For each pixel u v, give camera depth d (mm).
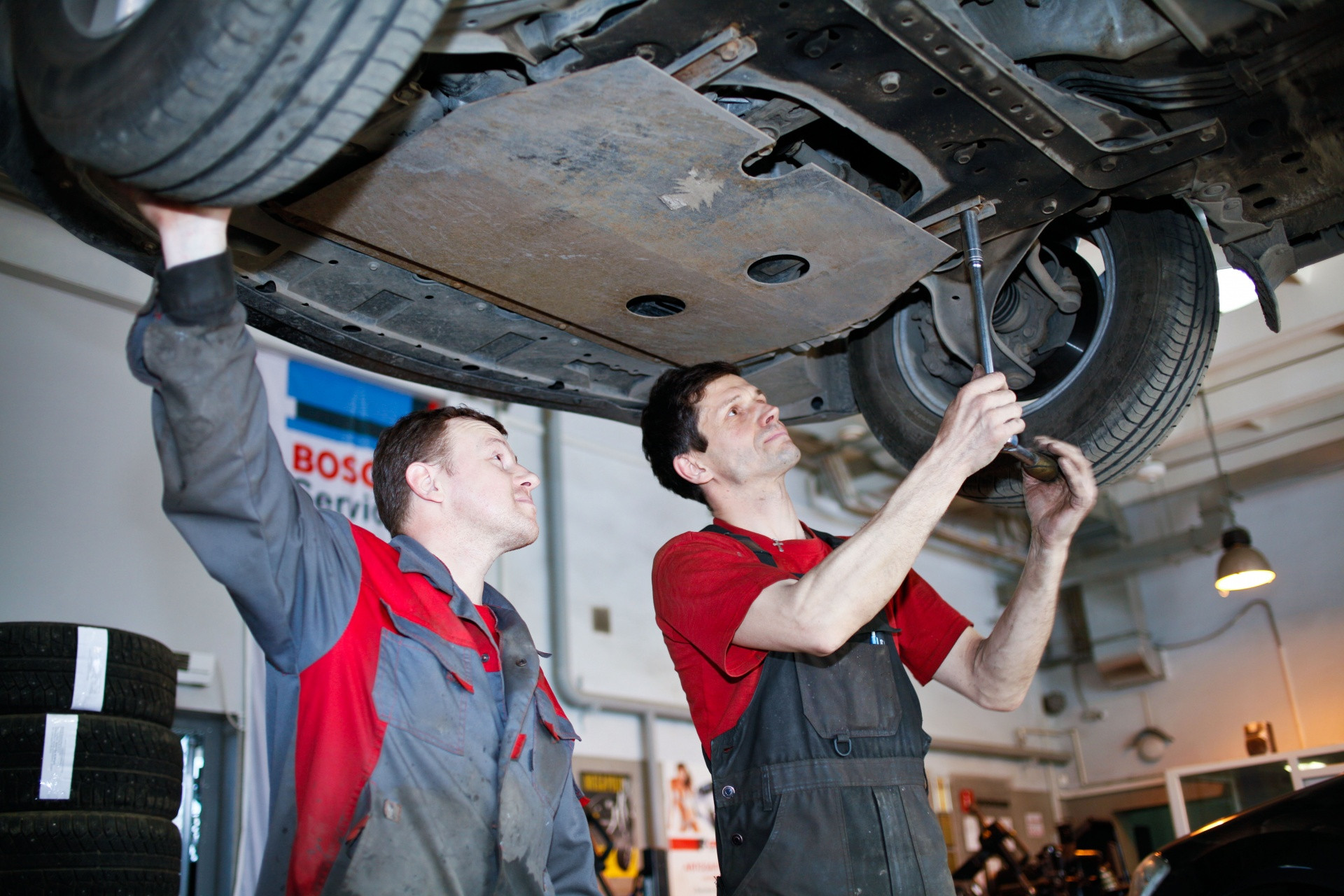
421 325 1552
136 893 2578
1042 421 1694
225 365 1037
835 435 7383
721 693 1513
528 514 1525
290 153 931
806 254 1383
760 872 1365
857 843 1357
